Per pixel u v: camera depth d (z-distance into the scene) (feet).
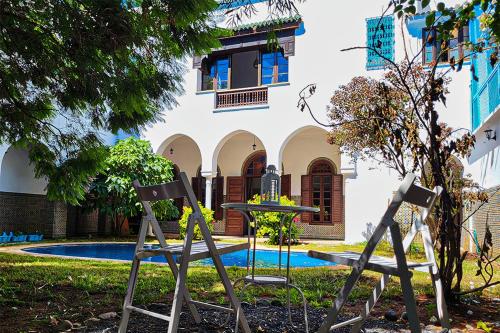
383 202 39.81
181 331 9.84
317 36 44.47
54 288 15.16
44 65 13.88
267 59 48.24
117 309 11.87
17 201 43.65
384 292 15.06
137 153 42.98
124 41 12.74
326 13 44.29
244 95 48.67
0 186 41.68
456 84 37.42
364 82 32.48
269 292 14.78
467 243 35.91
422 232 9.28
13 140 18.26
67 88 15.47
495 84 26.43
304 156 53.42
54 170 19.25
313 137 53.06
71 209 48.91
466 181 29.12
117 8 11.94
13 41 12.94
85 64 13.53
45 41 13.53
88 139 19.17
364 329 10.34
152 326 10.12
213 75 50.52
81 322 10.61
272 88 46.06
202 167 48.39
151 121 19.58
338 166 51.65
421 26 38.88
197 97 49.55
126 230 51.03
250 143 55.88
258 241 44.50
